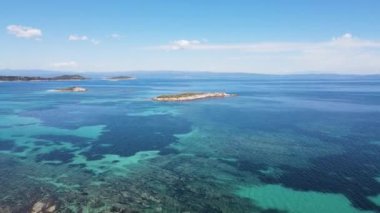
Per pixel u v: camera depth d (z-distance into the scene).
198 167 36.47
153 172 34.78
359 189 29.92
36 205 26.56
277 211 25.94
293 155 40.97
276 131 56.19
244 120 67.75
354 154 41.16
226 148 44.50
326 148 44.19
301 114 77.25
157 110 84.19
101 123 64.31
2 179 32.41
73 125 62.06
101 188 30.27
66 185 30.98
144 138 50.72
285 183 31.55
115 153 42.16
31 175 33.69
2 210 25.64
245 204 27.08
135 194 28.95
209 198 28.17
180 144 46.81
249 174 34.12
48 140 49.56
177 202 27.36
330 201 27.56
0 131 56.34
